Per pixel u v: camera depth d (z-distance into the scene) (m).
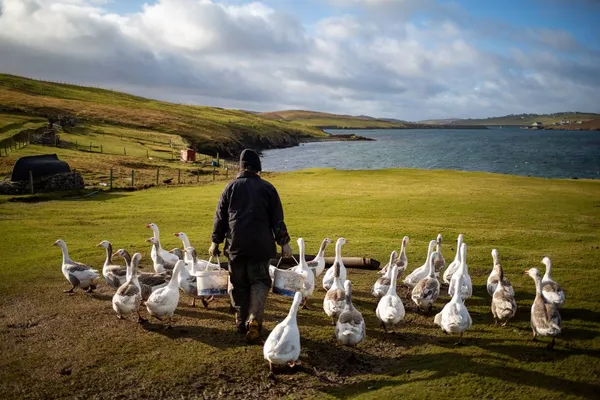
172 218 26.31
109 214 27.56
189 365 8.90
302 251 12.72
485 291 14.52
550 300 12.21
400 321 11.81
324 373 8.94
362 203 31.91
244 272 10.28
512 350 10.09
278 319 11.65
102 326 10.73
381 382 8.64
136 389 8.10
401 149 152.75
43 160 39.72
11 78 168.12
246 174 10.46
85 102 149.12
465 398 8.04
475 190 38.53
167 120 139.50
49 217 26.50
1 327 10.55
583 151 141.00
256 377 8.64
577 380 8.79
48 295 12.91
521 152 136.62
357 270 16.38
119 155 70.56
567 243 20.69
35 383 8.14
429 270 13.62
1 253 17.81
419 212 28.52
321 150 149.00
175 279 10.77
